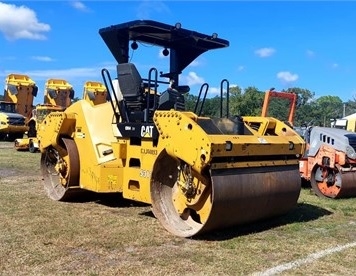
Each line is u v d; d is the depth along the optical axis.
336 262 4.94
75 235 5.70
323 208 7.97
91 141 7.46
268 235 5.98
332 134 9.41
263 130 6.73
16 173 11.45
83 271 4.47
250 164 5.89
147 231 5.96
